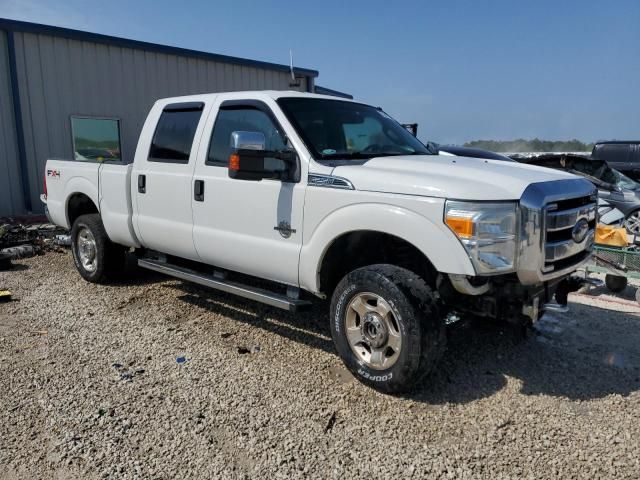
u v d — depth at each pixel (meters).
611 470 2.97
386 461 3.05
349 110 4.98
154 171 5.41
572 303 6.10
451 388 3.89
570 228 3.85
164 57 13.20
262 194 4.39
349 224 3.83
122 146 12.72
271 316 5.44
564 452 3.14
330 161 4.18
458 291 3.66
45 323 5.23
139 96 12.86
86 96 11.99
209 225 4.89
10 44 10.74
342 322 3.97
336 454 3.12
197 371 4.16
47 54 11.33
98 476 2.91
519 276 3.54
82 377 4.05
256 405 3.65
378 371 3.76
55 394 3.79
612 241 6.30
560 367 4.30
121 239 6.01
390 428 3.38
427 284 3.73
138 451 3.13
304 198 4.11
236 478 2.90
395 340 3.67
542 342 4.84
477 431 3.35
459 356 4.46
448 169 3.88
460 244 3.39
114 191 5.96
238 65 14.79
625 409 3.64
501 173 3.80
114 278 6.60
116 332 4.99
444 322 3.67
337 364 4.32
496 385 3.96
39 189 11.51
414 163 4.10
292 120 4.38
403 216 3.57
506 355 4.52
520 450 3.16
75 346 4.65
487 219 3.36
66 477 2.91
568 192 3.78
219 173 4.77
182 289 6.39
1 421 3.44
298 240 4.19
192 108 5.19
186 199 5.07
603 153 18.02
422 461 3.05
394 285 3.60
